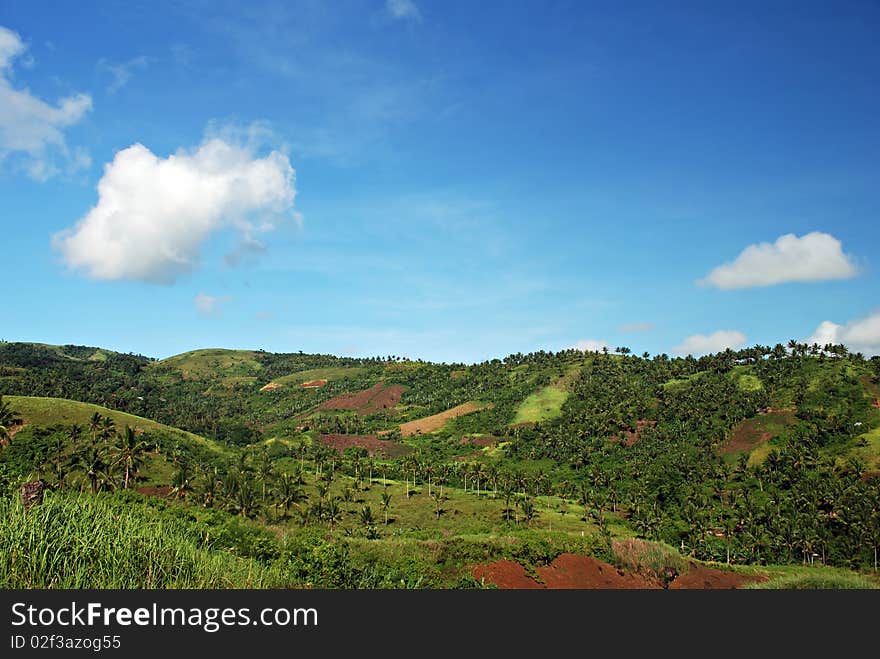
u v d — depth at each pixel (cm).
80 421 12612
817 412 15125
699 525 10550
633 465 14875
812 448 13512
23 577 2914
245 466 12988
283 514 10294
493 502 12356
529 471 15975
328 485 12125
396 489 13600
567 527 10631
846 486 11200
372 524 9925
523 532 7350
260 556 5241
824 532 9875
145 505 6750
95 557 3297
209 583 3641
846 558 9262
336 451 16662
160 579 3438
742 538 10094
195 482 11162
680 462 14325
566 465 16175
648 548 7144
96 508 4331
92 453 10588
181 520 5734
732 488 12925
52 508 3609
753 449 14600
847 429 13938
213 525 6250
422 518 11025
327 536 6525
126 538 3616
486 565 5981
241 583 3894
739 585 6506
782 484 12394
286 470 13925
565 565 6269
